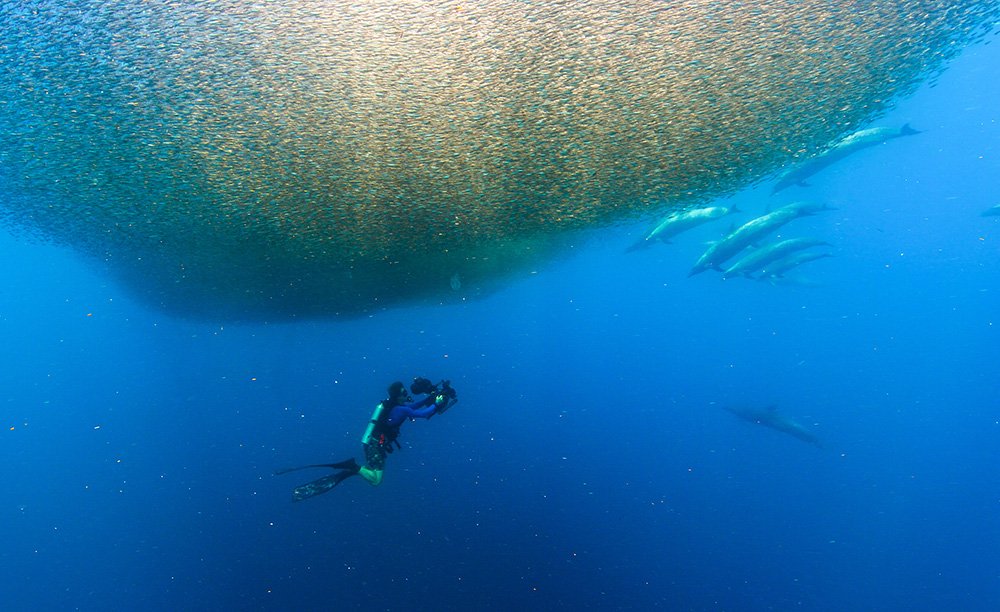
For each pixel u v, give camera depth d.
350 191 10.05
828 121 9.06
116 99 8.90
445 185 10.00
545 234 11.41
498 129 9.30
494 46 8.54
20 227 11.06
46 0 7.86
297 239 10.77
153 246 11.03
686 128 9.16
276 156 9.59
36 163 9.62
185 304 12.12
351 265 11.25
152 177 9.87
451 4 8.22
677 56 8.54
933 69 8.80
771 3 8.05
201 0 8.09
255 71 8.75
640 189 9.89
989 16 8.03
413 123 9.27
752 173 9.75
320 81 8.84
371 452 6.20
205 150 9.55
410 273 11.50
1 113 8.91
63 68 8.53
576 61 8.63
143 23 8.25
